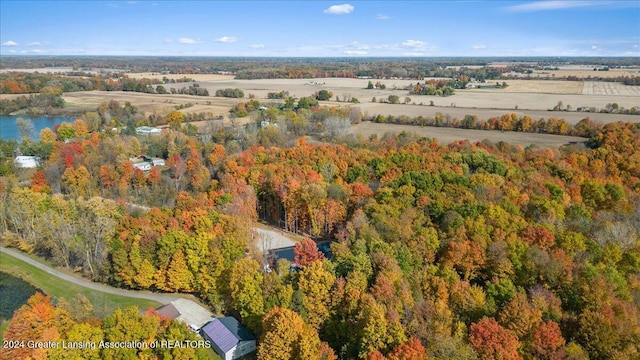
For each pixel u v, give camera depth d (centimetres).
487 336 5928
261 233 11875
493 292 7269
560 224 8988
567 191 10575
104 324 6681
